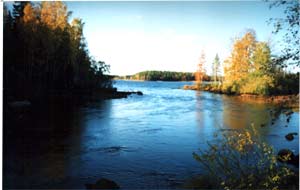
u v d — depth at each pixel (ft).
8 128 41.29
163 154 30.37
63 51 92.68
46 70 85.61
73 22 100.63
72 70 96.02
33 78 82.38
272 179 14.40
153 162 27.63
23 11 82.02
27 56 79.15
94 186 20.83
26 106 61.98
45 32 83.41
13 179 22.43
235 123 49.26
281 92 66.03
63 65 93.86
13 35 76.38
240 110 66.80
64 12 89.15
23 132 39.86
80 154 30.14
